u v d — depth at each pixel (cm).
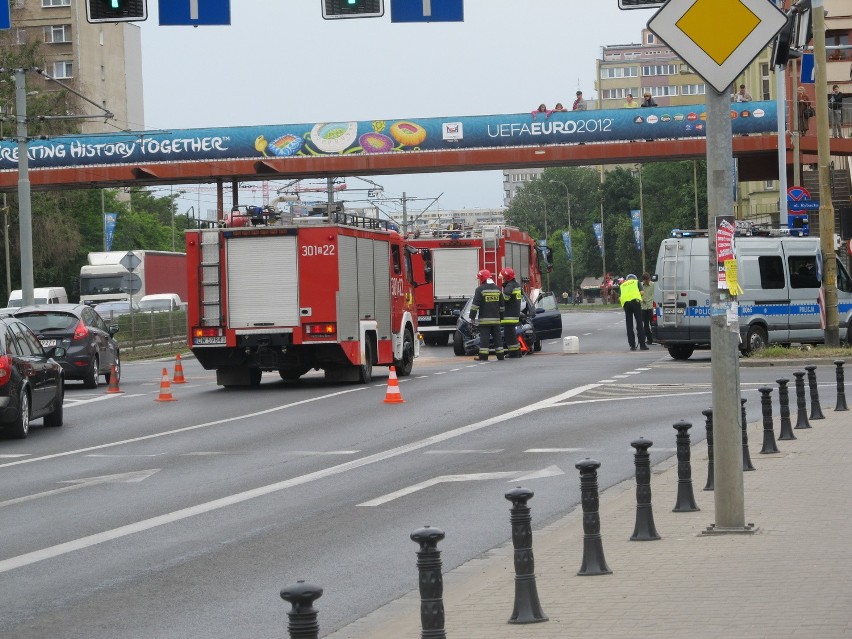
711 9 2392
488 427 4947
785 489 3098
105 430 5338
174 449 4584
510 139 15125
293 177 16138
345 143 15375
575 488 3447
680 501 2909
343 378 7219
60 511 3288
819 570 2144
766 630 1739
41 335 7619
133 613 2167
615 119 14938
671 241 8200
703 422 4894
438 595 1603
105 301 17362
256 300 6981
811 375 4769
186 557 2648
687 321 8131
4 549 2778
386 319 7594
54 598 2292
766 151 14438
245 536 2873
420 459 4125
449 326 11744
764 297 8138
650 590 2072
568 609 1972
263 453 4391
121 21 5316
